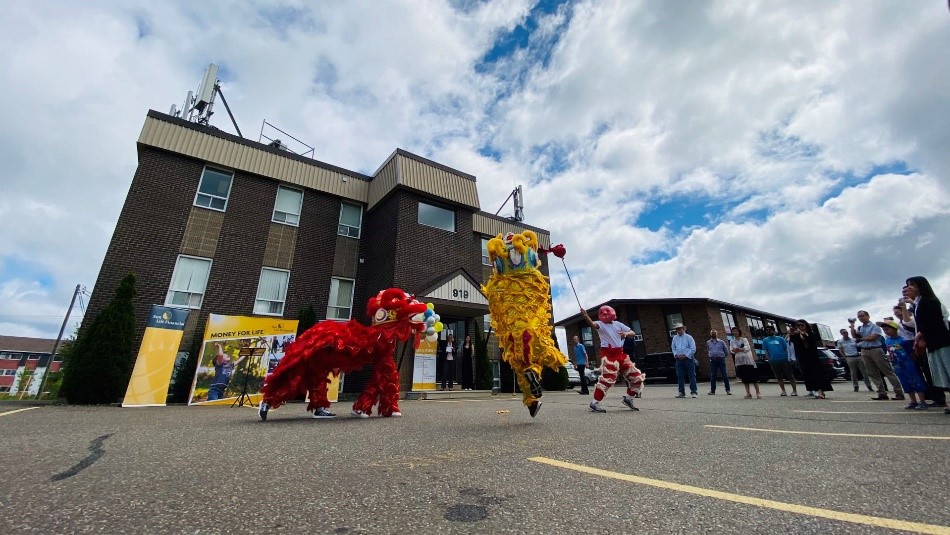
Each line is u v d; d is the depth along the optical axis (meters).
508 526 1.49
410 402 9.25
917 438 3.13
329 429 4.25
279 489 1.98
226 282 11.98
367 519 1.58
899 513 1.54
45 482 2.10
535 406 4.75
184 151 11.96
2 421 4.88
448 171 15.50
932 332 5.08
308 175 14.32
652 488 1.94
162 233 11.28
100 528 1.47
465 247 15.40
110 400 8.68
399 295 6.11
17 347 54.59
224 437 3.66
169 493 1.91
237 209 12.69
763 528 1.42
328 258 14.11
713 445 3.04
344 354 5.67
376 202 14.81
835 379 18.67
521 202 22.05
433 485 2.04
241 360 9.48
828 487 1.91
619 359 6.14
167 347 8.99
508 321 4.96
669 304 26.16
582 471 2.30
